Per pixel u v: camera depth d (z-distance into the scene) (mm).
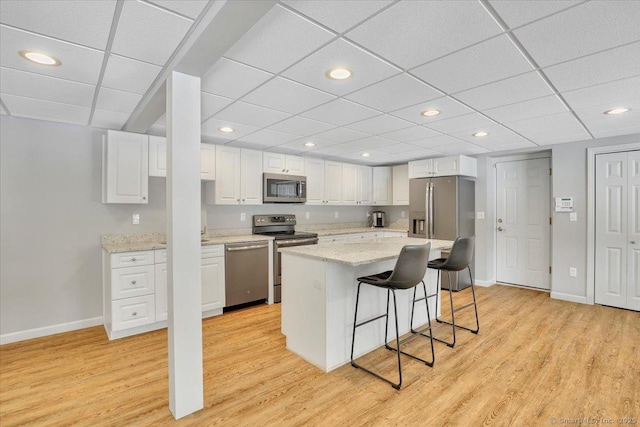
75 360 2648
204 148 3971
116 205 3537
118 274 3051
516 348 2846
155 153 3496
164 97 2301
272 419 1918
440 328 3334
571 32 1614
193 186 1948
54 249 3223
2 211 2986
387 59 1903
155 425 1861
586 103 2666
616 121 3199
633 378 2322
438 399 2109
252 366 2561
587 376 2359
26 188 3084
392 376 2400
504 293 4637
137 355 2742
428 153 4922
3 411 1987
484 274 5039
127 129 3287
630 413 1938
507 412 1969
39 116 2990
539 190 4742
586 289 4137
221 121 3174
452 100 2594
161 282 3291
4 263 2998
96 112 2863
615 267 3945
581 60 1911
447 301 4266
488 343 2957
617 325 3361
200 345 1990
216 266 3787
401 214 6281
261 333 3246
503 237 5090
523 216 4895
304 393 2184
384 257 2461
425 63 1954
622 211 3883
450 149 4605
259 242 4152
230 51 1801
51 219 3201
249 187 4410
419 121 3186
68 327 3285
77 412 1979
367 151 4758
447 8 1423
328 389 2232
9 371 2469
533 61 1929
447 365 2555
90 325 3402
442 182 4883
